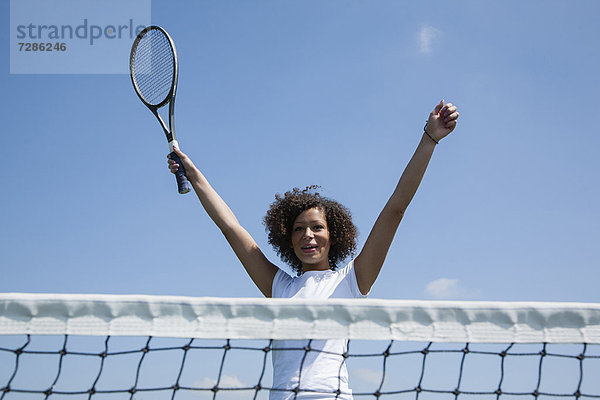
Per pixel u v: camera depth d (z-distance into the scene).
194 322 2.80
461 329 2.85
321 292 3.63
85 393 2.74
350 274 3.69
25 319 2.75
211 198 4.21
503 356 2.85
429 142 3.77
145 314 2.79
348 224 4.37
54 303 2.77
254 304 2.83
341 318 2.83
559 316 2.88
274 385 3.31
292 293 3.72
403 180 3.72
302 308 2.83
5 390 2.69
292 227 4.23
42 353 2.74
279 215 4.36
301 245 3.87
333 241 4.28
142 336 2.76
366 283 3.65
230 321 2.81
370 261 3.63
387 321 2.84
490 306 2.88
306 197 4.21
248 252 4.04
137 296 2.81
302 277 3.81
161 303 2.80
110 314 2.78
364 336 2.80
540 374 2.84
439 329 2.84
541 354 2.84
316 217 3.94
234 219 4.18
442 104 3.82
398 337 2.81
